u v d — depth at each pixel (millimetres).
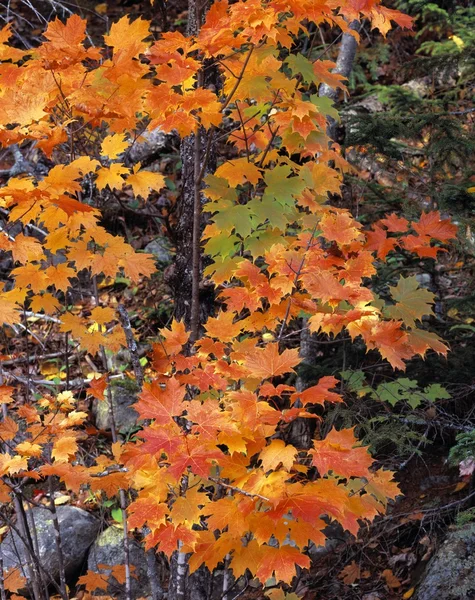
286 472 2049
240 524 2064
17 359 5430
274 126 3072
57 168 2182
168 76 2340
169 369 2508
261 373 2150
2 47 2334
